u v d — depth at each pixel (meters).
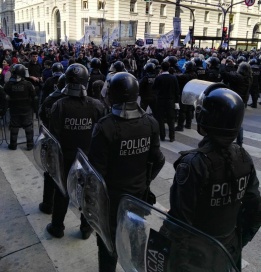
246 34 61.41
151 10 47.53
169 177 5.14
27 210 3.96
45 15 57.09
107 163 2.27
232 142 1.70
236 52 27.23
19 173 5.11
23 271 2.91
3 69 9.01
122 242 1.88
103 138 2.20
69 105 3.00
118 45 25.94
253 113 10.43
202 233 1.42
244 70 5.90
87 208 2.29
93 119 3.11
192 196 1.58
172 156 6.17
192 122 9.09
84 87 3.03
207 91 1.70
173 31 22.27
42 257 3.10
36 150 3.33
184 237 1.49
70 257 3.11
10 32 79.19
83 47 20.62
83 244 3.31
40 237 3.41
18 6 72.94
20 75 5.80
